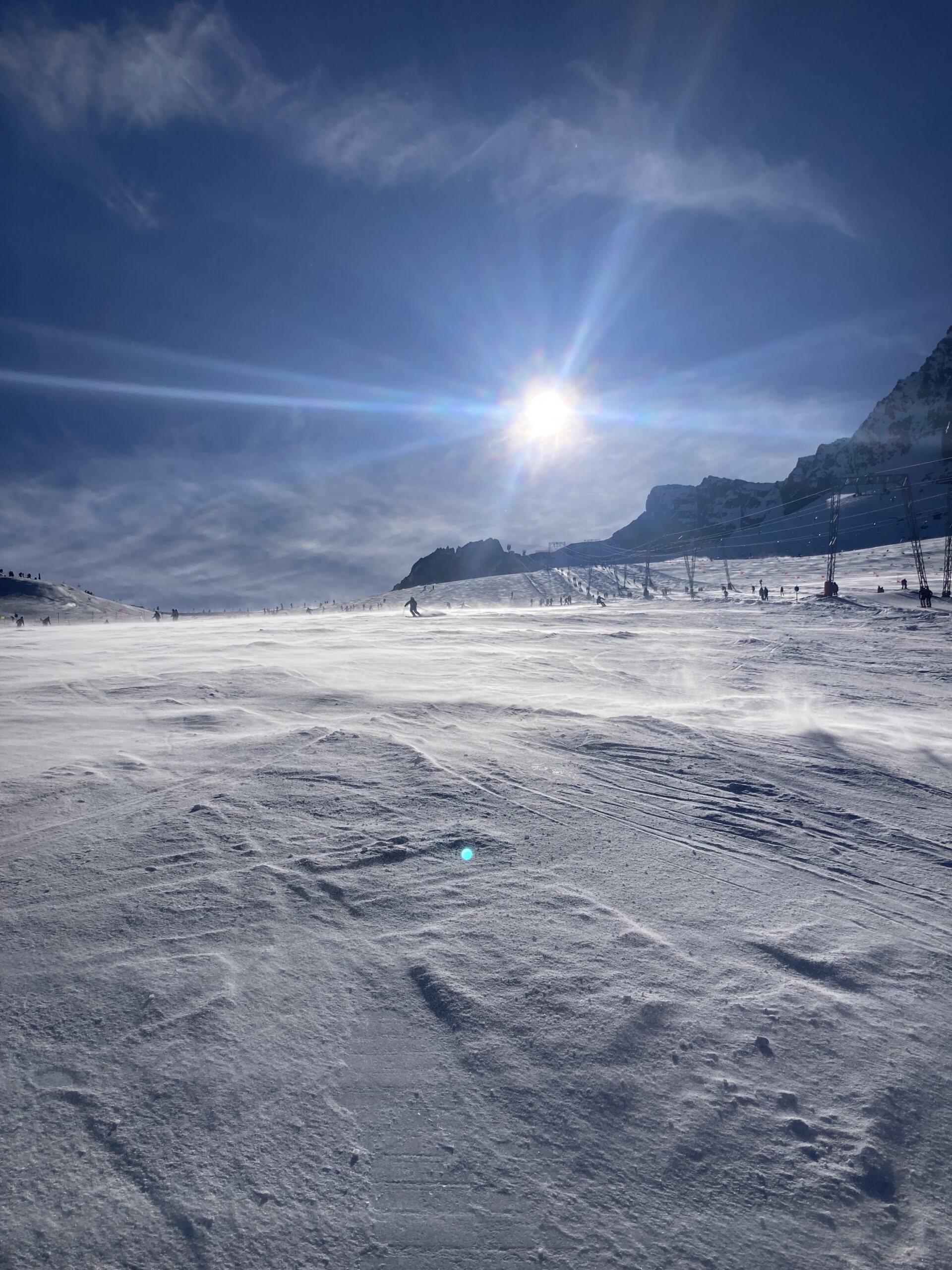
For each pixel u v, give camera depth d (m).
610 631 26.55
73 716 8.87
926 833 5.46
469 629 28.88
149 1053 2.62
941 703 12.30
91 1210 2.01
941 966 3.46
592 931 3.63
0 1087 2.43
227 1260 1.89
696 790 6.30
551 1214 2.05
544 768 6.79
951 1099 2.55
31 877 4.09
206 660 15.95
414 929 3.60
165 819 5.07
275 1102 2.41
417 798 5.67
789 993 3.14
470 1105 2.43
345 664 15.75
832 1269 1.92
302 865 4.34
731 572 84.50
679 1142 2.31
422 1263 1.91
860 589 46.06
